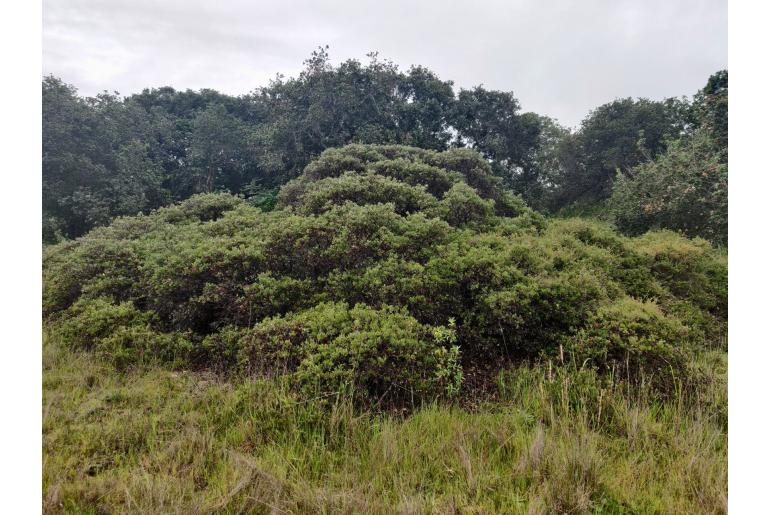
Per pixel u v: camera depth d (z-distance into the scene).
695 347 3.90
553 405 2.93
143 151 12.27
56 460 2.29
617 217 9.62
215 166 14.80
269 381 2.99
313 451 2.45
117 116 12.45
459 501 2.07
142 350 3.67
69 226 10.23
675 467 2.32
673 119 14.41
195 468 2.30
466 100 14.52
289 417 2.66
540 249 4.73
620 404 2.86
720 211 6.96
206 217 7.11
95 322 3.92
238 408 2.84
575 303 3.83
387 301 3.83
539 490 2.14
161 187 13.53
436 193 7.61
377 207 4.98
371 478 2.28
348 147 8.85
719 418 2.79
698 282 5.15
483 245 4.79
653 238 6.17
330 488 2.12
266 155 12.48
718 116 8.09
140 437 2.58
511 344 3.79
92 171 10.52
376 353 2.96
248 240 4.82
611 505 2.10
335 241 4.48
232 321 4.00
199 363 3.73
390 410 2.92
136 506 2.00
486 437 2.61
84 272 4.72
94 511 2.00
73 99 10.62
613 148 14.83
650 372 3.10
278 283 4.09
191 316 4.12
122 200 10.84
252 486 2.15
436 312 3.84
